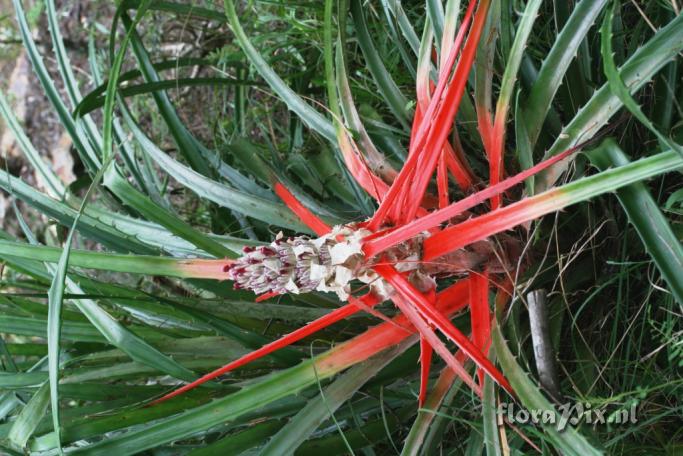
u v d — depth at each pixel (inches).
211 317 52.1
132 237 57.1
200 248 55.2
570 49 46.3
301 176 67.5
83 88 103.1
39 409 49.2
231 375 57.2
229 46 86.4
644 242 41.1
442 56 47.6
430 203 54.9
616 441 47.7
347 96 52.6
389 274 44.6
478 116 49.9
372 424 52.0
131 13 98.7
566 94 52.6
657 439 49.9
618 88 34.7
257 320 58.5
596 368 51.4
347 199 64.2
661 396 50.5
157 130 95.7
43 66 60.2
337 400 49.4
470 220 44.2
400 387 55.9
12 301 56.9
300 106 55.2
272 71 55.4
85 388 52.0
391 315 57.2
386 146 61.2
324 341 54.7
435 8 48.6
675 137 49.9
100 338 54.8
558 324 50.9
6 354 54.6
